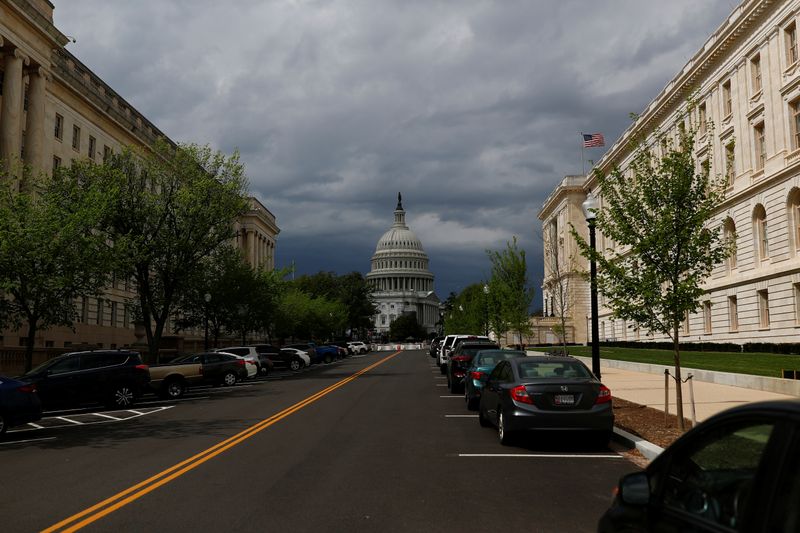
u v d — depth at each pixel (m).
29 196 25.17
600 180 15.37
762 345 38.12
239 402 22.73
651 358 38.91
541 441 13.23
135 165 37.03
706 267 14.10
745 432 3.21
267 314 48.81
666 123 56.03
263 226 103.81
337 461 11.14
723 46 45.66
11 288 22.75
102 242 27.78
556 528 7.14
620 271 14.34
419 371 41.56
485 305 54.56
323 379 34.50
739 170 44.72
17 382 15.30
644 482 3.81
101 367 22.08
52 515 7.88
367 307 128.12
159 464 11.18
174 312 43.91
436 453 11.90
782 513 2.78
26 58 40.00
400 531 7.04
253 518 7.57
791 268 38.09
